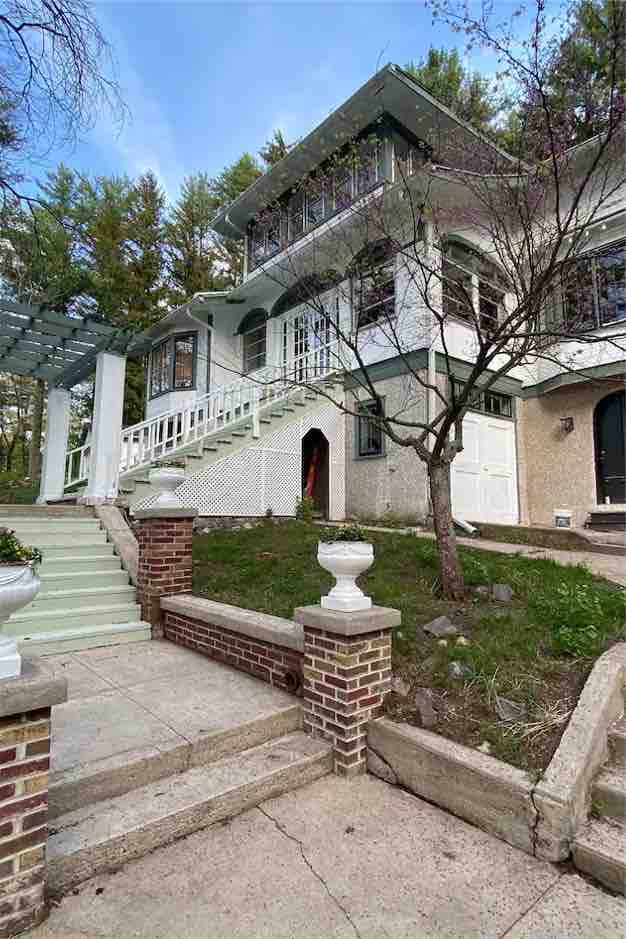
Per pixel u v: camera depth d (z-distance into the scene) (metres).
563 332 5.41
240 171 21.80
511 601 5.05
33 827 2.17
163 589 5.82
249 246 14.59
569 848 2.53
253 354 15.51
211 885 2.37
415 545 7.27
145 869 2.48
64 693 2.24
